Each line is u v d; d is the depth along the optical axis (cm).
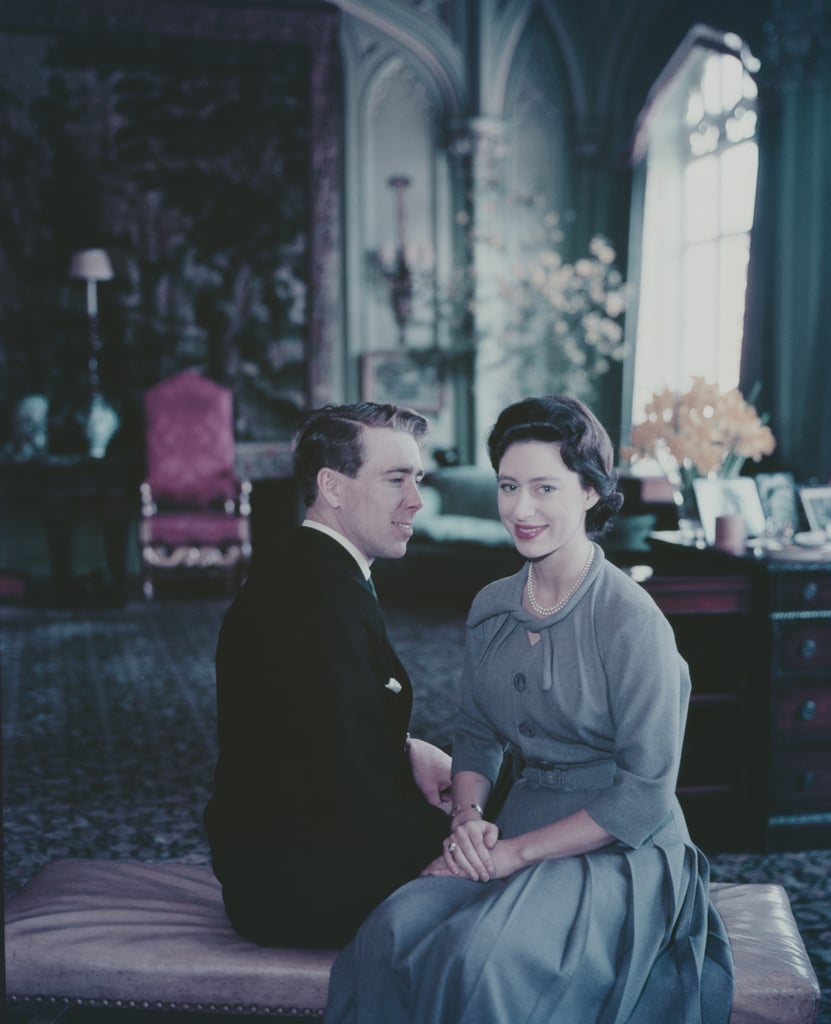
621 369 927
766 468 695
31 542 930
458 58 928
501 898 173
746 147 798
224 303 930
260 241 928
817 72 665
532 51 945
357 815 187
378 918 177
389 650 204
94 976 192
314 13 906
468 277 947
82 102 896
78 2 880
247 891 194
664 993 179
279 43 912
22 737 501
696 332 875
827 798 359
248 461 940
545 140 958
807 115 670
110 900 215
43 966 192
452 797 205
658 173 898
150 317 920
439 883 182
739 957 195
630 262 900
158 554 851
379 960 173
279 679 190
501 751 210
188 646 698
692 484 402
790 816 357
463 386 959
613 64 920
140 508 927
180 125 912
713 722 358
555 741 192
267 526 942
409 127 947
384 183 947
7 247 893
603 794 180
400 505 202
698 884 186
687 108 880
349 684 188
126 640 715
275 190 927
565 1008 170
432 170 952
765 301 712
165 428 878
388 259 939
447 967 166
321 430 202
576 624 188
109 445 917
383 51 932
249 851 195
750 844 360
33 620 782
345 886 190
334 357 955
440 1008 166
